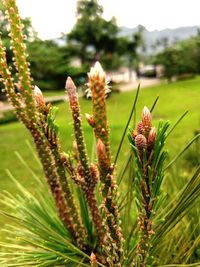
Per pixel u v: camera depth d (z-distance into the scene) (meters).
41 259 0.21
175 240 0.24
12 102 0.21
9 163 1.68
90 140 1.52
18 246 0.22
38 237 0.23
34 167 1.51
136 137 0.15
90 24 6.89
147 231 0.17
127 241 0.21
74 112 0.20
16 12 0.20
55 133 0.20
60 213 0.23
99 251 0.23
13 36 0.20
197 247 0.23
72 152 0.21
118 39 7.19
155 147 0.16
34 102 0.21
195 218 0.25
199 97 4.75
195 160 0.37
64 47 6.69
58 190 0.22
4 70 0.20
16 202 0.25
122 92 6.12
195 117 2.37
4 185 1.31
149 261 0.20
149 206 0.17
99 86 0.16
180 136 1.69
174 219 0.19
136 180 0.16
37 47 2.81
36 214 0.25
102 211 0.23
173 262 0.22
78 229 0.23
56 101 4.49
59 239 0.22
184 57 7.59
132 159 0.22
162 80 7.88
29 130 0.21
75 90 0.20
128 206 0.23
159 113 3.59
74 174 0.21
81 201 0.24
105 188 0.17
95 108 0.17
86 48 7.20
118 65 7.75
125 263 0.20
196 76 7.59
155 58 8.06
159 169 0.16
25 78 0.21
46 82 3.15
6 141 2.27
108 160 0.17
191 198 0.18
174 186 0.28
